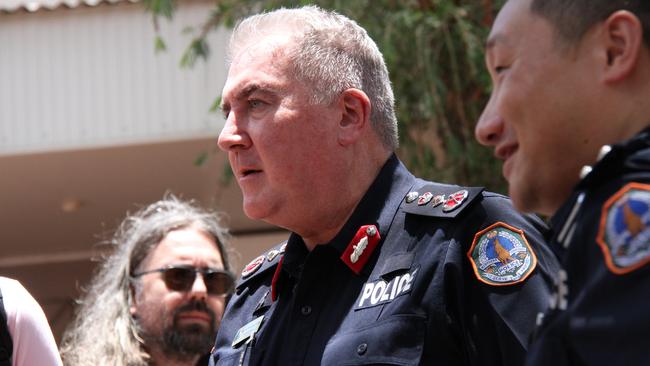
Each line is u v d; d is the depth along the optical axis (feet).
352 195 7.60
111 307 11.83
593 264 4.47
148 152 24.31
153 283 11.84
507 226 6.99
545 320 4.74
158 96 22.86
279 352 7.48
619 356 4.22
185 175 26.30
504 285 6.70
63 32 23.39
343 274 7.39
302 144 7.47
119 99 23.04
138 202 28.32
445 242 7.04
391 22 17.51
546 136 5.07
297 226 7.65
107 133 23.06
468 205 7.14
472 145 17.74
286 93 7.54
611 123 4.92
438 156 18.71
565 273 4.65
